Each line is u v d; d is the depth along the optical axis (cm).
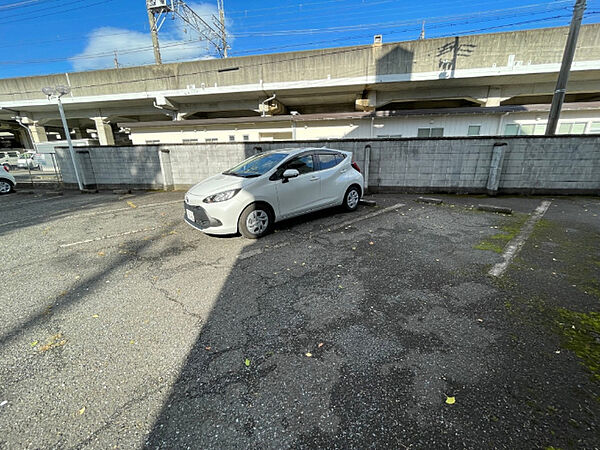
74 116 2062
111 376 183
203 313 249
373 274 310
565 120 1244
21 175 1418
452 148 703
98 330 230
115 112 1977
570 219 487
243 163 510
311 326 226
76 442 142
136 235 465
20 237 471
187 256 374
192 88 1639
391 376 175
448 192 730
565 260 329
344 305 254
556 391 161
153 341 215
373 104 1594
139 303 268
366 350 198
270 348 204
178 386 173
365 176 748
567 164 662
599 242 381
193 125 1526
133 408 160
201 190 424
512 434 137
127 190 904
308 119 1386
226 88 1594
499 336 208
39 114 2125
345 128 1391
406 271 315
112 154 955
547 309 238
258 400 162
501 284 280
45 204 754
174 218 564
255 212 421
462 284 283
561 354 188
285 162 455
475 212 550
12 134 3478
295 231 457
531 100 1753
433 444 134
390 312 241
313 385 171
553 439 134
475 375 173
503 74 1334
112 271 337
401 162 737
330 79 1484
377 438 138
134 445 139
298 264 340
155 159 923
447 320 228
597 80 1404
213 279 311
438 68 1380
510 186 702
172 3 1844
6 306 268
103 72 1719
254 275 317
